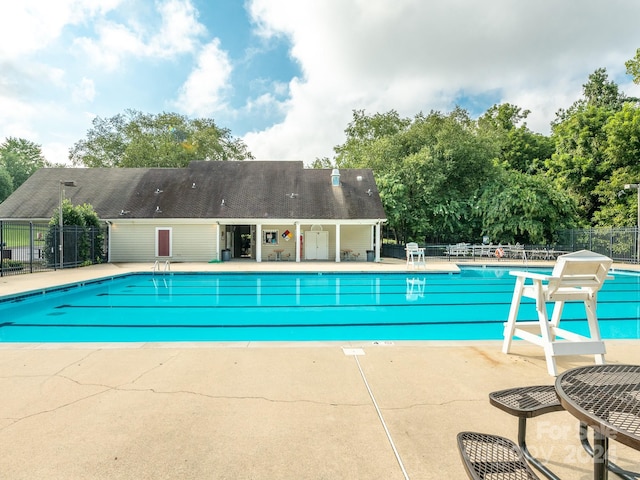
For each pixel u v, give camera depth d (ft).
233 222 67.26
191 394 10.11
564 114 138.92
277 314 29.07
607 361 13.23
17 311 29.84
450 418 8.80
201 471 6.68
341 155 136.36
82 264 57.82
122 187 74.28
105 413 8.95
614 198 80.02
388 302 34.32
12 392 10.19
